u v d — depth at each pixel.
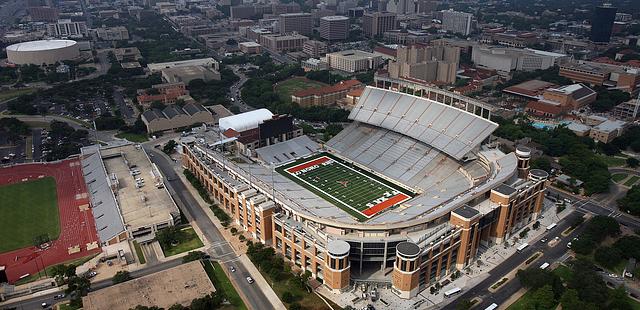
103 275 170.62
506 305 154.50
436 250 160.75
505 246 187.88
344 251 154.12
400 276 154.50
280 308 153.25
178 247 187.75
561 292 155.75
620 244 181.62
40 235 190.25
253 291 161.62
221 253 184.00
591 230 191.25
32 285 164.50
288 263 175.62
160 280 161.12
